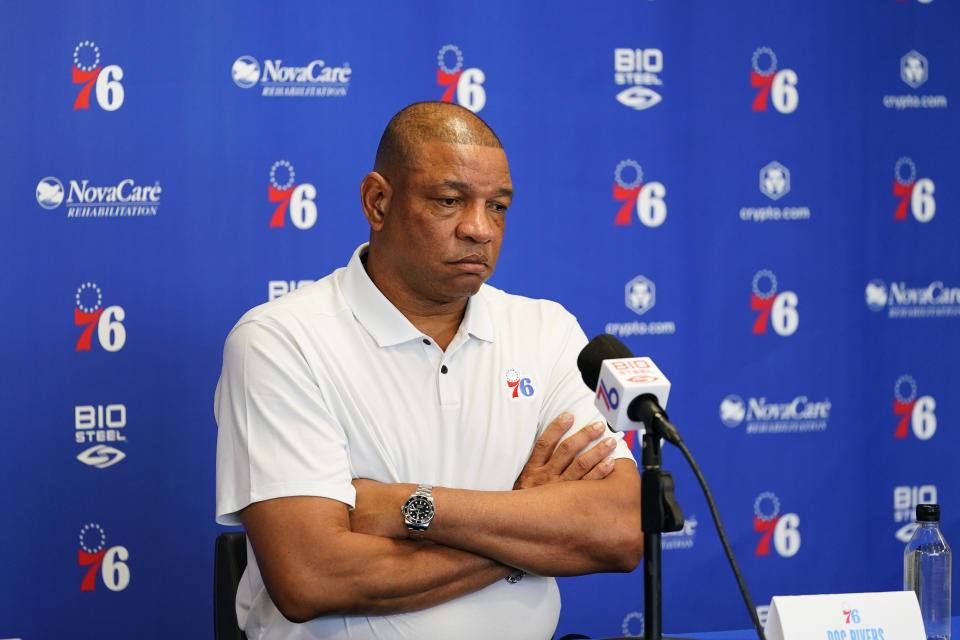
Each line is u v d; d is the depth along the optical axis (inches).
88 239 212.5
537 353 159.8
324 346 148.6
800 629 119.6
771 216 249.3
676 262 243.9
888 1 254.5
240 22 218.1
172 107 215.3
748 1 246.1
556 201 236.4
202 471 219.6
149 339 215.9
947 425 261.6
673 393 244.2
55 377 212.1
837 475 254.8
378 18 225.6
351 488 141.8
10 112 207.8
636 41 239.9
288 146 221.8
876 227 255.9
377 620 141.3
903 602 123.0
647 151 241.3
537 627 148.6
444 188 144.3
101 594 215.6
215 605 158.9
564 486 145.3
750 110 247.1
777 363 250.5
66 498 213.3
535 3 233.8
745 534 249.6
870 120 254.5
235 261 219.9
